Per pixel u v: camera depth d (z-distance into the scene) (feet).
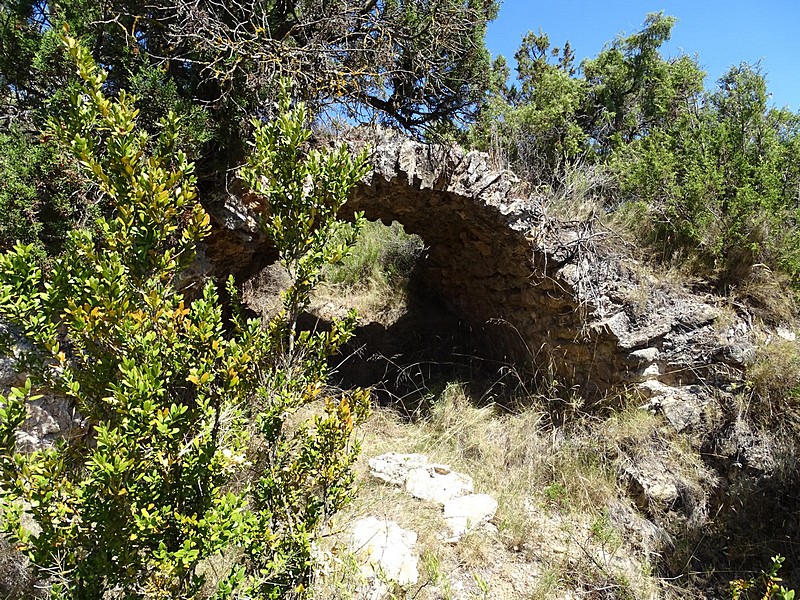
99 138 8.23
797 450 12.80
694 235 15.38
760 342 14.06
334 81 11.64
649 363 14.48
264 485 6.63
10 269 4.88
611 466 14.32
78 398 5.34
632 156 19.17
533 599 10.89
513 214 14.49
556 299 15.43
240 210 12.23
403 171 13.46
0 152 8.98
